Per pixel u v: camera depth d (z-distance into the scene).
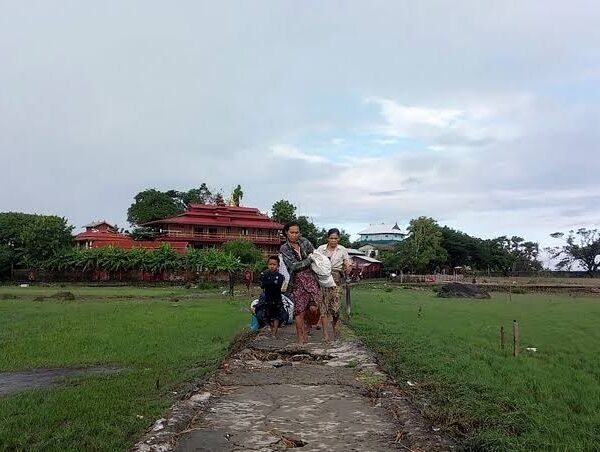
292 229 9.82
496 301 34.16
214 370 8.11
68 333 15.38
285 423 5.38
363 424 5.35
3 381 9.20
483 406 6.77
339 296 10.64
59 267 58.75
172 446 4.73
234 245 64.31
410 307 25.92
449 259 82.25
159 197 81.69
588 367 10.30
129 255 58.75
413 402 6.33
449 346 12.20
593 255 89.69
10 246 61.78
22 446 5.44
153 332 15.51
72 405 7.06
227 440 4.88
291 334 11.48
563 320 20.05
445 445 4.91
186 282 57.69
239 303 29.28
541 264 92.62
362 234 112.69
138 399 7.32
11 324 17.84
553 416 6.60
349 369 7.85
